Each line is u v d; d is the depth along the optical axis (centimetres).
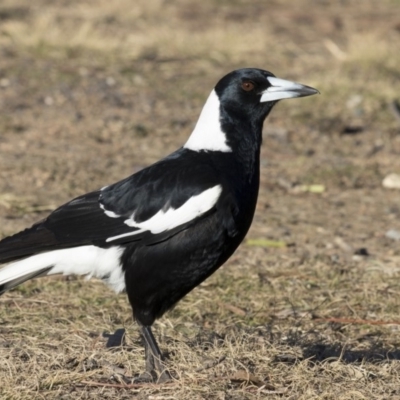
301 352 941
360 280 1200
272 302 1122
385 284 1181
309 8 3062
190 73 2280
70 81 2150
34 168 1631
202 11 2953
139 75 2238
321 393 846
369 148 1855
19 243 858
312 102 2070
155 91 2142
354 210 1527
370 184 1667
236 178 873
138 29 2634
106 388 858
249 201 873
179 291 870
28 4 2877
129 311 1073
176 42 2430
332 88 2128
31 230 867
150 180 864
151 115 1997
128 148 1802
